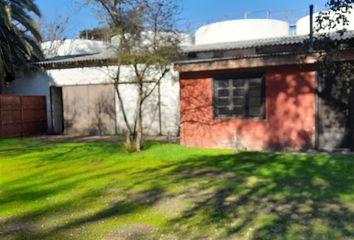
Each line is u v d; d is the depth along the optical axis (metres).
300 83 9.57
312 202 5.13
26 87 18.06
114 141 13.52
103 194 5.99
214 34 19.27
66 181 7.04
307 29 18.41
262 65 9.76
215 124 10.82
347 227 4.13
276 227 4.20
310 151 9.41
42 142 13.58
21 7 16.61
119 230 4.30
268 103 9.98
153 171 7.74
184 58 12.18
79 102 16.97
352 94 9.10
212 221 4.49
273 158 8.66
